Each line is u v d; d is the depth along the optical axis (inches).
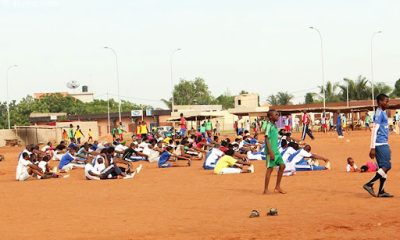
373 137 538.0
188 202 579.2
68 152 1120.8
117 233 418.9
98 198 651.5
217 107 4510.3
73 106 5177.2
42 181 919.7
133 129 4028.1
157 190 709.3
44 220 502.0
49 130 3206.2
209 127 2217.0
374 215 438.6
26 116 4717.0
